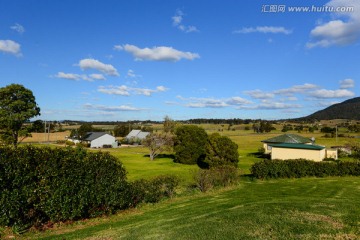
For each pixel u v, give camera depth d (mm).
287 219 10273
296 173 29125
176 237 9008
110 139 104312
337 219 10234
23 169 11648
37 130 59219
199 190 21188
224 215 11352
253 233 8977
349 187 21141
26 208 11664
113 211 14883
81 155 14000
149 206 16672
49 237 10633
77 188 13000
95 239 9680
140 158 63906
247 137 117375
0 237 10773
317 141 86688
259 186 22906
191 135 56000
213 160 43281
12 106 53344
